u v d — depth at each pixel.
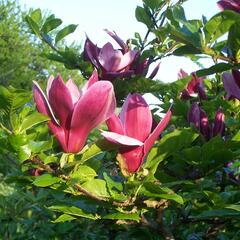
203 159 0.57
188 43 0.61
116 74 0.79
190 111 0.66
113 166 0.68
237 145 0.56
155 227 0.59
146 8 0.84
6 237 0.97
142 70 0.83
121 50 0.83
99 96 0.47
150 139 0.50
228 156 0.56
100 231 0.85
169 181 0.57
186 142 0.52
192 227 0.77
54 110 0.48
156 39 0.84
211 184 0.62
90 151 0.49
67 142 0.49
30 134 0.47
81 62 0.82
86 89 0.52
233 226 0.69
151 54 0.82
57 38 0.85
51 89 0.48
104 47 0.80
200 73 0.62
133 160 0.51
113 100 0.48
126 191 0.51
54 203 0.57
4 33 6.61
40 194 0.91
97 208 0.58
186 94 0.85
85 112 0.47
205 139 0.65
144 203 0.52
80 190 0.50
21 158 0.47
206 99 0.83
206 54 0.61
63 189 0.50
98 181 0.51
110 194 0.51
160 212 0.58
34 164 0.49
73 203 0.56
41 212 0.94
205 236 0.72
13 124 0.46
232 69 0.62
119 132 0.50
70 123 0.48
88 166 0.52
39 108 0.49
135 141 0.49
